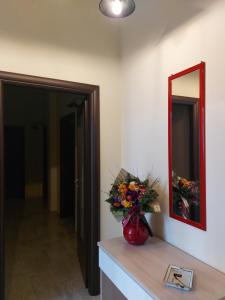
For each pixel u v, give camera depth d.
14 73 1.99
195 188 1.63
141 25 2.16
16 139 6.63
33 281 2.52
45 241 3.56
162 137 1.94
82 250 2.60
